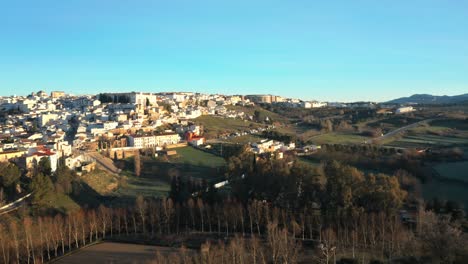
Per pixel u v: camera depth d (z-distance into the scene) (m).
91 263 159.88
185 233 193.75
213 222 197.88
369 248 159.00
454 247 130.12
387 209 182.00
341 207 187.12
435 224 144.38
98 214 198.88
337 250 155.38
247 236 185.88
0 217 193.50
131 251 173.38
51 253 174.75
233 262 135.75
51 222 183.12
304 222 183.50
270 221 176.62
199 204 199.38
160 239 187.00
